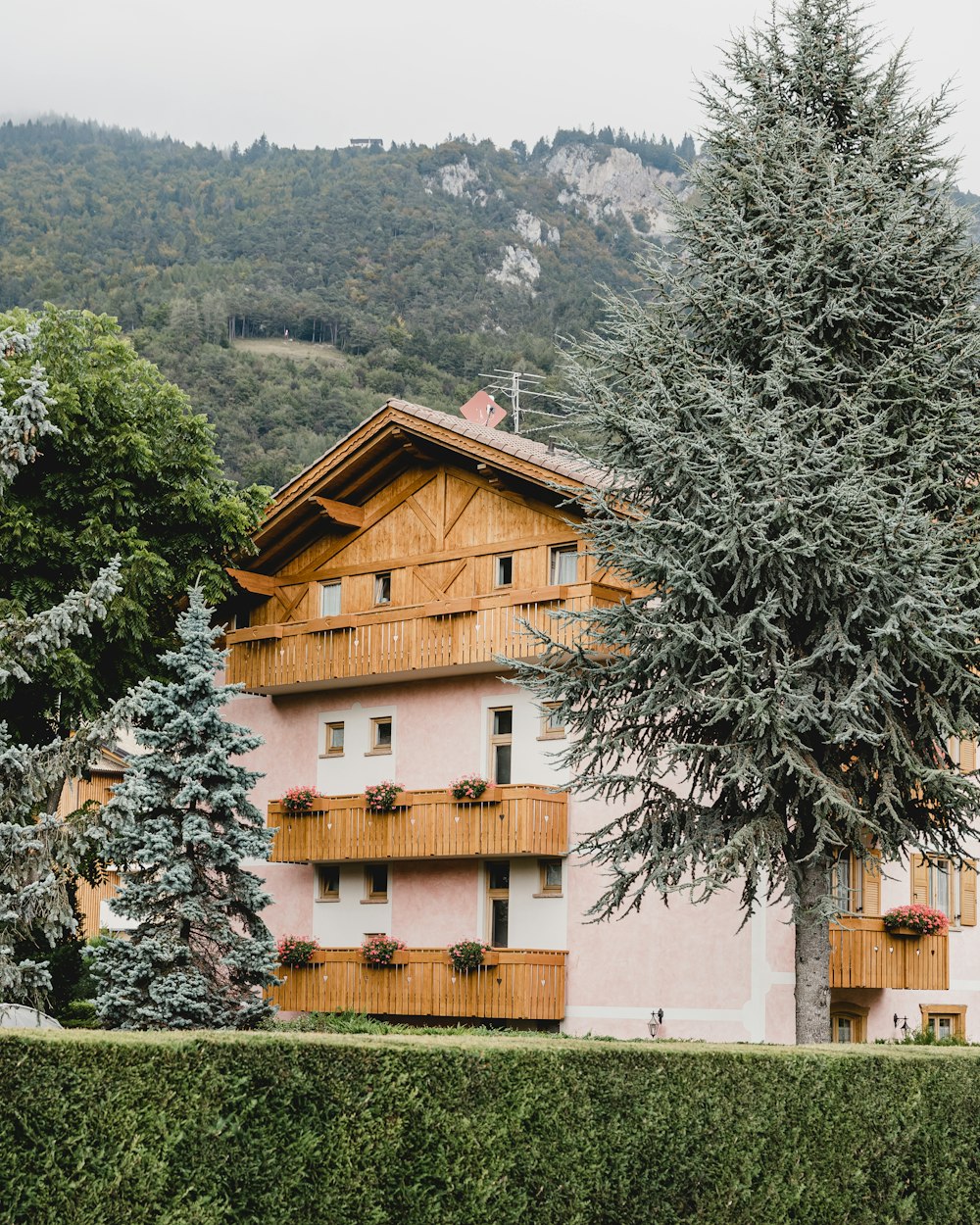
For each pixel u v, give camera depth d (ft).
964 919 91.40
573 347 69.31
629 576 67.21
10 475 60.80
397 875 94.79
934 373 65.67
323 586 101.14
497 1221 32.53
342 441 96.58
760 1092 40.16
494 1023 88.38
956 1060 47.39
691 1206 37.58
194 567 89.86
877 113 70.38
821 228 65.98
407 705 96.58
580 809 87.66
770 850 63.00
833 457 61.98
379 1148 30.42
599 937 86.02
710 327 68.90
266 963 65.87
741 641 60.75
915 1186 45.11
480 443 90.53
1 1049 25.35
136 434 86.12
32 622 59.11
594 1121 35.27
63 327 88.69
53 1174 25.54
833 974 79.92
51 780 58.80
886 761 63.72
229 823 66.95
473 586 91.97
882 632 59.52
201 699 67.21
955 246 68.39
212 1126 27.61
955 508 65.36
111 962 64.39
